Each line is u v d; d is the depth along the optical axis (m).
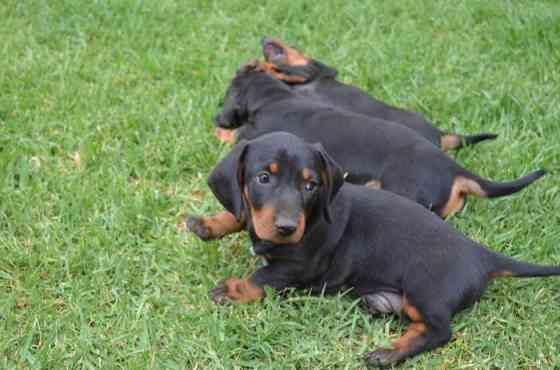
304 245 1.25
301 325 1.24
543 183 1.45
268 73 1.58
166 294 1.27
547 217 1.40
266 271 1.27
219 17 1.87
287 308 1.26
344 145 1.42
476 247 1.25
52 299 1.26
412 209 1.27
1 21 1.79
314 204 1.25
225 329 1.23
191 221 1.33
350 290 1.28
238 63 1.72
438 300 1.22
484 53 1.79
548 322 1.26
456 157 1.52
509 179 1.47
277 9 1.92
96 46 1.75
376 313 1.27
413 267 1.23
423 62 1.73
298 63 1.67
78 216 1.36
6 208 1.36
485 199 1.43
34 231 1.34
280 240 1.22
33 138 1.50
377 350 1.21
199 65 1.71
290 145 1.24
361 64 1.74
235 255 1.33
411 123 1.51
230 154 1.25
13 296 1.25
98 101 1.58
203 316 1.24
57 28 1.79
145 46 1.76
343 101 1.59
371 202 1.27
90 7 1.85
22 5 1.84
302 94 1.61
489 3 1.95
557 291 1.30
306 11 1.95
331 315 1.25
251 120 1.54
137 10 1.86
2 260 1.30
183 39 1.79
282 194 1.22
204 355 1.20
